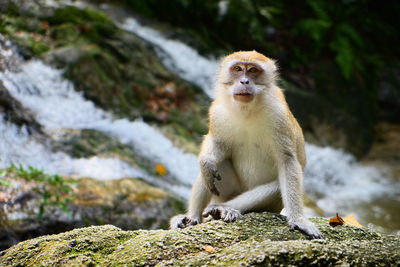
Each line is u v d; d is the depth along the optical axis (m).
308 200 13.75
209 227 5.75
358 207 14.77
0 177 9.73
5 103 11.75
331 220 6.23
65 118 12.90
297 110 18.97
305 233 5.83
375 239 5.82
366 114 21.36
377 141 21.00
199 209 7.31
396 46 24.95
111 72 14.84
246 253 4.94
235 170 7.62
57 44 14.59
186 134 14.93
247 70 7.05
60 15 15.43
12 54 13.43
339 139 19.38
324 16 21.91
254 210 6.99
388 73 23.17
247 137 7.23
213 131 7.36
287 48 21.48
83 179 10.80
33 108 12.57
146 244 5.34
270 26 21.94
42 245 5.73
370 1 25.17
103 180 10.97
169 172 12.88
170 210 10.64
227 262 4.89
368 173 18.17
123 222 9.93
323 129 19.27
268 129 6.96
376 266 4.90
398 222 13.52
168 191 11.77
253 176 7.40
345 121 20.03
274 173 7.30
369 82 22.61
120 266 5.14
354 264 4.88
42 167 10.91
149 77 15.77
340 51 20.91
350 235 5.93
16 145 11.19
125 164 12.02
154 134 14.09
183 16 20.52
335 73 21.44
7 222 8.92
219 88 7.42
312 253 4.90
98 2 19.00
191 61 18.31
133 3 19.67
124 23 18.50
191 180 13.12
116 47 15.64
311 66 21.22
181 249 5.27
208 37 20.38
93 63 14.45
